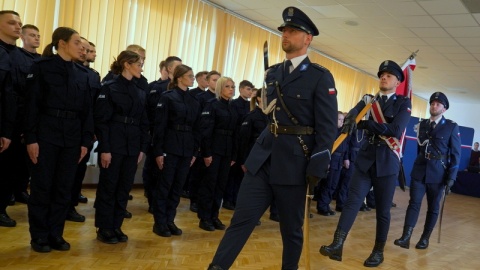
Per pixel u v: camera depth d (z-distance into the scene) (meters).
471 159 12.15
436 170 4.17
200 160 4.17
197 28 6.70
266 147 2.07
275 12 7.07
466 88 11.61
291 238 2.09
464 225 6.29
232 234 2.02
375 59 9.62
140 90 3.21
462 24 6.47
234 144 4.11
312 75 2.04
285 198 2.03
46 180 2.69
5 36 3.21
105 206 3.09
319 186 5.67
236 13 7.37
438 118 4.27
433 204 4.29
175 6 6.34
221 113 3.99
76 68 2.81
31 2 4.78
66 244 2.84
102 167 3.04
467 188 11.42
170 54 6.34
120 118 3.08
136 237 3.35
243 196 2.06
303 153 2.01
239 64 7.54
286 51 2.10
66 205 2.83
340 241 3.24
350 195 3.37
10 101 2.84
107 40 5.53
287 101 2.03
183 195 5.50
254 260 3.17
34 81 2.62
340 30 7.68
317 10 6.75
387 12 6.39
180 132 3.47
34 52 3.68
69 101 2.72
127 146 3.09
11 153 3.23
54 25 5.05
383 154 3.31
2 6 4.54
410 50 8.40
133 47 3.93
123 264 2.71
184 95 3.51
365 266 3.42
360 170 3.36
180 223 4.02
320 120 1.99
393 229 5.23
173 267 2.77
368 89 11.59
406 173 10.52
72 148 2.77
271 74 2.15
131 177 3.19
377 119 3.37
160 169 3.45
